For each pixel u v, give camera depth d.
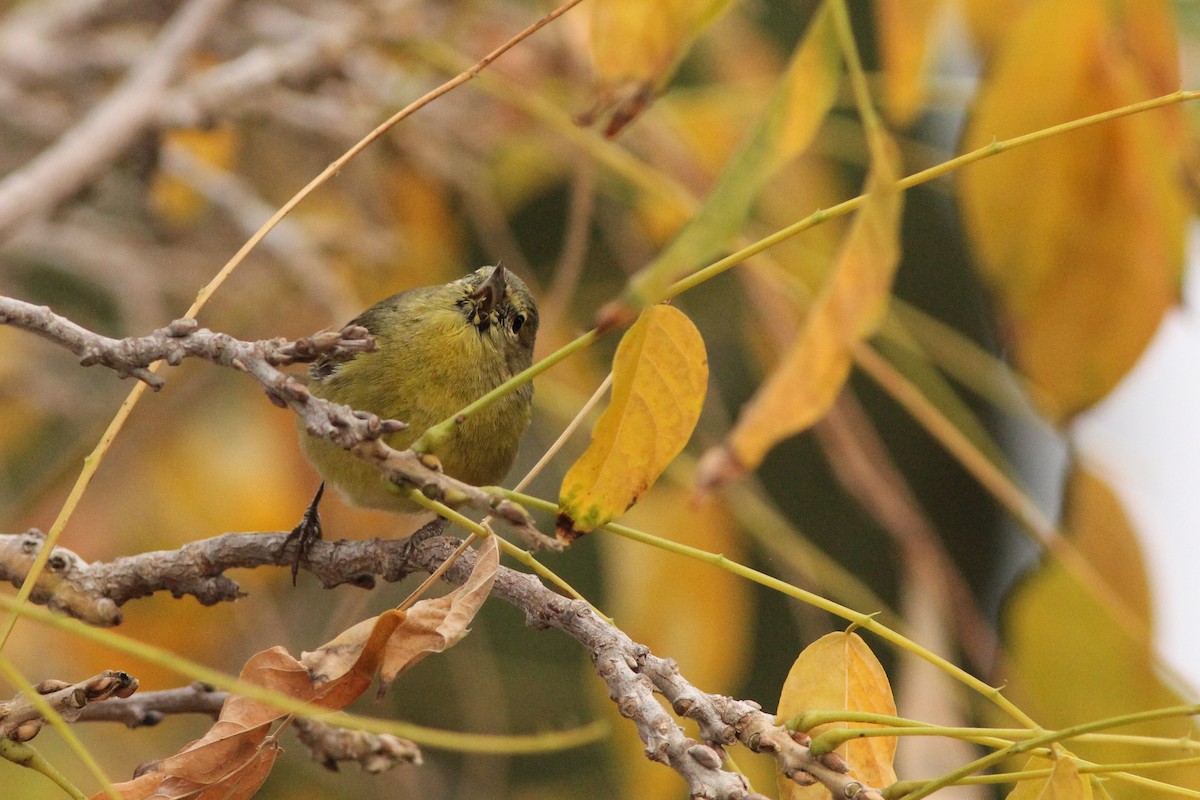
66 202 9.20
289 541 6.11
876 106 10.67
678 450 4.76
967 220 7.12
